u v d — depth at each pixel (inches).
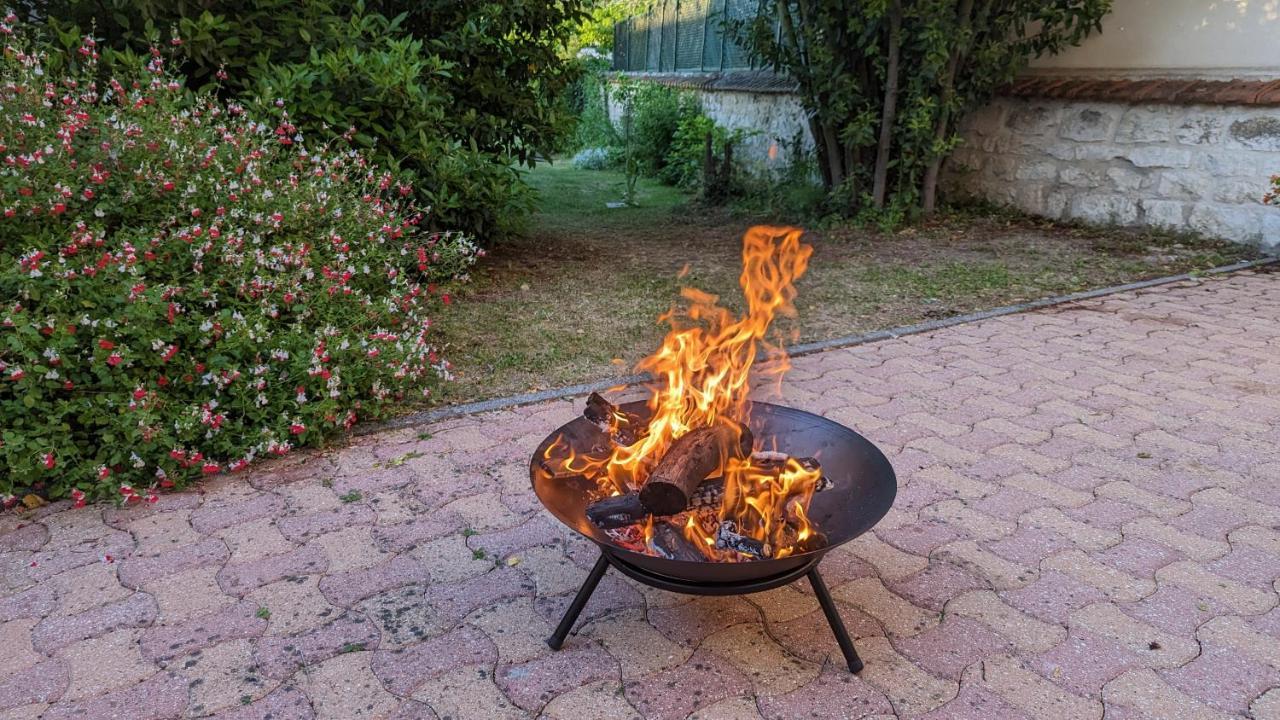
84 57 204.7
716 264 304.8
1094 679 93.0
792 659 96.8
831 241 344.8
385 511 128.8
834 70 358.0
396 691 91.3
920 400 174.1
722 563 82.7
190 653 96.8
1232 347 205.2
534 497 133.6
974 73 345.7
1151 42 325.4
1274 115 291.3
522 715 88.0
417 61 238.4
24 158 145.7
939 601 107.3
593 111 664.4
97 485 129.6
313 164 205.0
